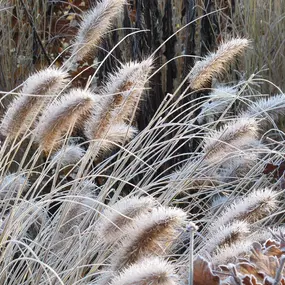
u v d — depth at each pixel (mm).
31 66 7039
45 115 3990
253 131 4469
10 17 7133
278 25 6484
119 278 2691
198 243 4477
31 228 5129
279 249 3193
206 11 6055
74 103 3885
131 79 4156
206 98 6086
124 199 3770
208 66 4762
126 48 6211
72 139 6082
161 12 6160
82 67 6926
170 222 2986
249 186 5465
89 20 4609
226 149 4477
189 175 4652
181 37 6438
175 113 5973
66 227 4473
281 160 5000
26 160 6133
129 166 4773
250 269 2986
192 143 5875
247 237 3607
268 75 6383
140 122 5938
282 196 5148
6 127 3938
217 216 4680
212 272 2891
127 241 3109
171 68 5922
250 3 6535
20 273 4258
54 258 4312
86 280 4008
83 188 4348
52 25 7566
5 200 4121
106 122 4180
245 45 4793
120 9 4734
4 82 6801
